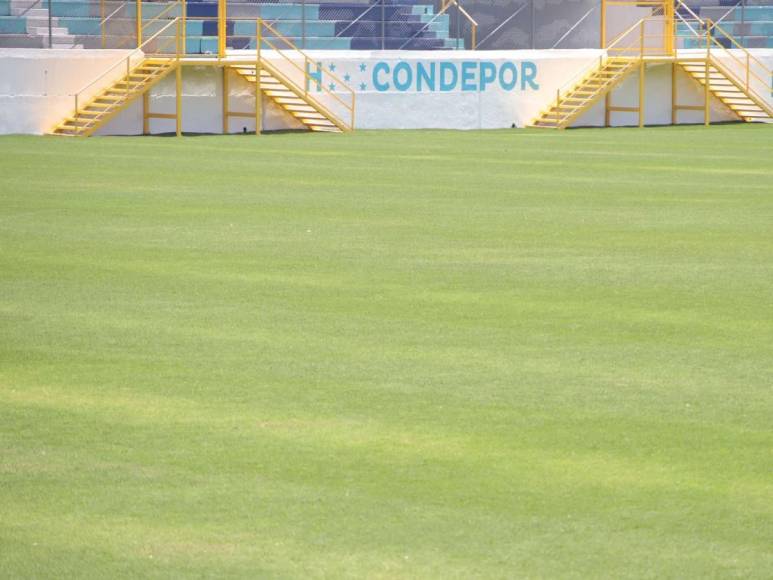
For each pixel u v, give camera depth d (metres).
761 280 41.19
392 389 28.69
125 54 111.94
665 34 134.50
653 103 135.38
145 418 26.67
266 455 24.33
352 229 52.06
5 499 22.14
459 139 107.81
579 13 135.00
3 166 78.44
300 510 21.59
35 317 35.88
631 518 21.25
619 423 26.25
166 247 47.47
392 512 21.48
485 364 30.81
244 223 53.72
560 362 31.00
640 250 46.97
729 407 27.38
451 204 60.47
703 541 20.34
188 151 91.88
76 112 109.12
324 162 83.44
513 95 127.44
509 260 44.75
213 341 33.09
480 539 20.39
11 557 19.81
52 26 116.69
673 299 38.25
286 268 43.19
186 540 20.39
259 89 114.56
